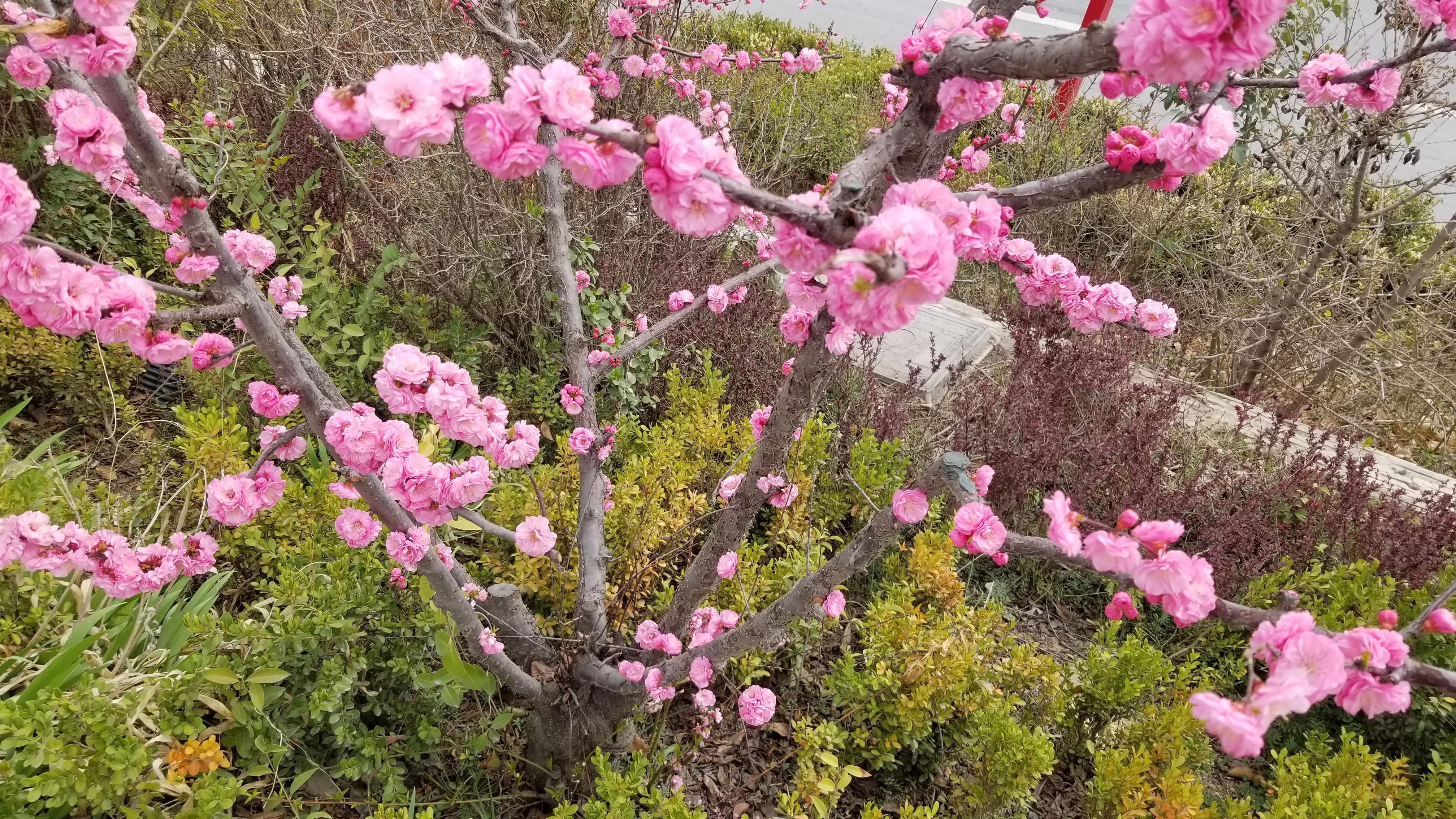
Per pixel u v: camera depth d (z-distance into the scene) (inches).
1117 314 72.9
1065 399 158.6
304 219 167.6
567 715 94.8
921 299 38.1
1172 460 164.6
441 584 81.2
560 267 103.5
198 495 115.5
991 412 151.8
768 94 234.5
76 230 146.2
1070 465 151.6
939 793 107.8
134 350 57.1
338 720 85.7
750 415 144.1
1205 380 214.2
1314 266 194.1
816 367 68.6
